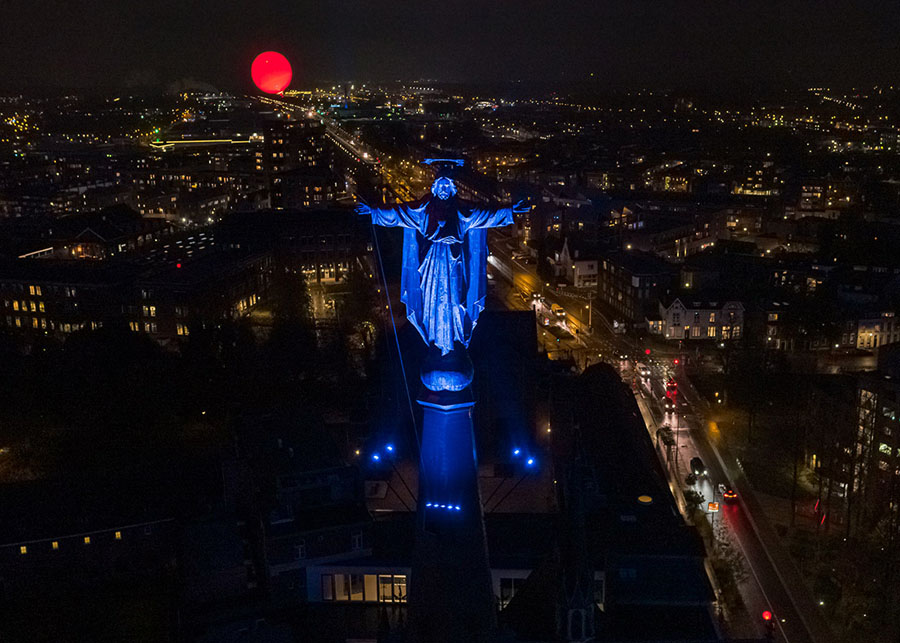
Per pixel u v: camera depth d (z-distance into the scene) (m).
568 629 26.64
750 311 138.25
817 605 68.62
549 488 79.88
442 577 15.02
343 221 178.50
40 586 71.38
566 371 98.44
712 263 157.50
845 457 85.50
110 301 140.88
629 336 143.88
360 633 61.22
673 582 52.97
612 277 158.62
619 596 52.78
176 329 138.25
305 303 149.00
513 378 90.31
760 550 77.56
